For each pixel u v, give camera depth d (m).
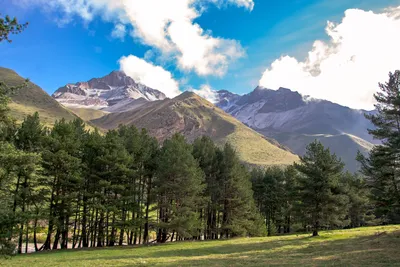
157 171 44.59
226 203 55.19
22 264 22.44
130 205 41.16
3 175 19.44
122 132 50.53
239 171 54.84
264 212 78.38
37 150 33.12
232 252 30.16
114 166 38.81
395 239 29.56
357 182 36.94
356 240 33.28
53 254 30.17
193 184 42.62
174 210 41.66
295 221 48.09
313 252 26.70
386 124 32.09
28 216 31.34
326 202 42.41
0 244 19.66
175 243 42.34
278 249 30.70
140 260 24.19
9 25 12.12
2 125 16.95
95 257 27.11
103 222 41.22
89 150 40.22
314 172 42.47
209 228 54.41
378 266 17.27
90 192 39.41
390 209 32.34
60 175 34.78
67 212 35.75
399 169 31.39
